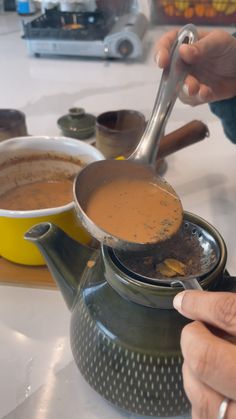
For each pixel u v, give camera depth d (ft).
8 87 3.44
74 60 3.99
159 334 1.08
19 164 1.96
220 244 1.13
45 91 3.37
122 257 1.16
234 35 2.45
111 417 1.25
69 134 2.63
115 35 3.84
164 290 1.01
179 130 2.22
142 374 1.09
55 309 1.60
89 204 1.29
